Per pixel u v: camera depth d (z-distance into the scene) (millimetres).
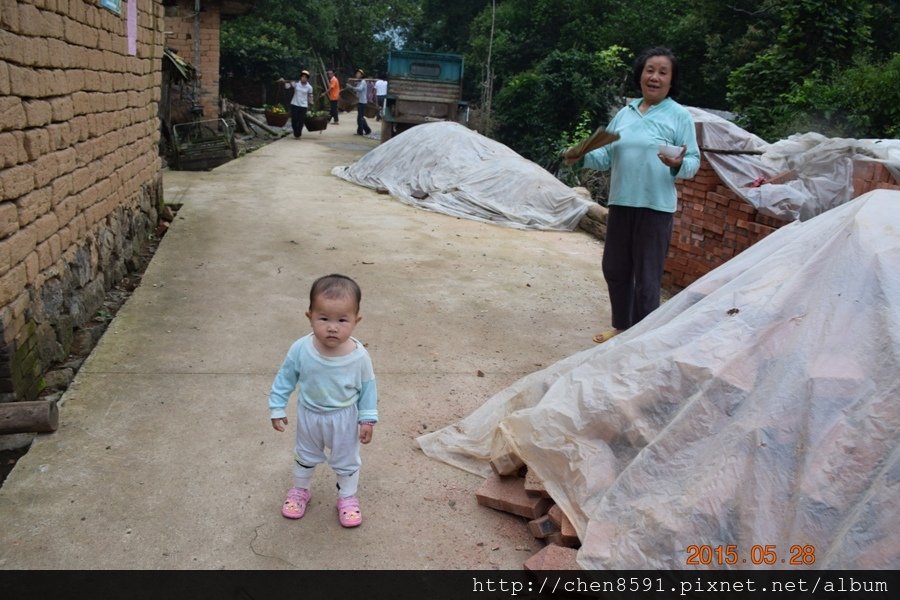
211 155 12555
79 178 4762
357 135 22250
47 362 4098
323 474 3334
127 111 6277
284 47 27984
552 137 17594
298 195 10414
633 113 4773
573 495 2832
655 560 2381
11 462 3295
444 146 11328
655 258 4812
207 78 16688
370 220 9008
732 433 2477
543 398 3209
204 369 4336
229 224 8211
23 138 3715
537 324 5633
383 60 45094
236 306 5488
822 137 5969
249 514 2975
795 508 2193
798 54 12898
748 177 5941
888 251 2637
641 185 4688
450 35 32781
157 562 2652
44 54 4016
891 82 10516
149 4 7191
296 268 6609
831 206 5613
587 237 9172
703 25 19766
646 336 3057
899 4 16375
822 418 2336
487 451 3438
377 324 5332
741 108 13211
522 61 24453
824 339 2551
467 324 5500
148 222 7352
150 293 5656
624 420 2873
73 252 4660
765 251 3307
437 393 4242
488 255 7711
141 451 3389
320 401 2826
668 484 2555
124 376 4168
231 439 3549
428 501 3160
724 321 2881
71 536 2760
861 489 2135
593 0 23047
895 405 2223
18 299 3656
